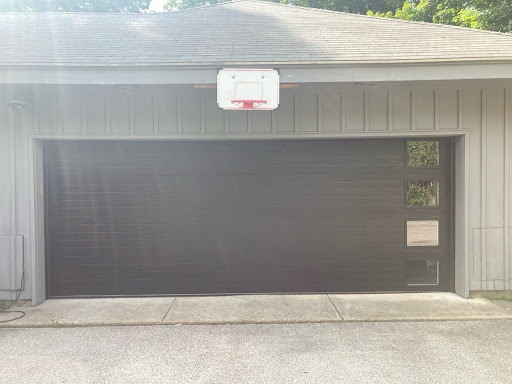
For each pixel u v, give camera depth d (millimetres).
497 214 4664
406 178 4836
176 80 3846
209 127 4629
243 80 3809
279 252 4887
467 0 11227
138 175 4840
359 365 3016
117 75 3826
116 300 4672
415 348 3305
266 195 4883
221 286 4871
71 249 4801
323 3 16469
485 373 2883
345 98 4625
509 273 4672
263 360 3107
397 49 4215
